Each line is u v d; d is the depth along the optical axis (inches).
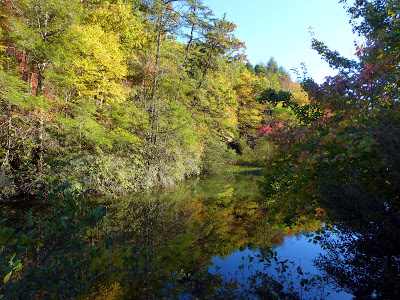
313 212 181.3
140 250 179.2
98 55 430.6
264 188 234.8
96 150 422.9
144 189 471.2
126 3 608.4
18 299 91.4
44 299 105.2
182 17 565.3
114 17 540.4
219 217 298.2
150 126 527.2
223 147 894.4
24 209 283.9
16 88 310.8
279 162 205.8
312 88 186.5
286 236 216.8
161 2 530.3
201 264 165.0
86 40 394.3
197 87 716.7
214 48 748.6
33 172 330.3
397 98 150.5
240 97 1245.1
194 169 693.3
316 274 142.3
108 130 451.8
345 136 136.7
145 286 134.9
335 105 171.8
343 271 140.1
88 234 218.4
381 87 152.3
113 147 462.9
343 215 119.8
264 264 162.2
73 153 380.2
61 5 343.3
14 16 342.3
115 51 477.1
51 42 346.3
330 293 121.2
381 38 163.8
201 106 726.5
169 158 566.9
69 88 402.6
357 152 132.3
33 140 337.1
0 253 82.4
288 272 147.9
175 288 133.3
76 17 367.6
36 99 320.2
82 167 376.2
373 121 134.6
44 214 270.4
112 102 483.2
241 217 296.5
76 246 103.7
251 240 212.8
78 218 111.7
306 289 127.4
